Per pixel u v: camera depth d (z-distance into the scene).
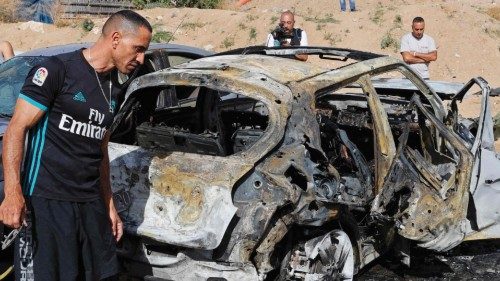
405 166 4.78
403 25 16.30
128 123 4.80
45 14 20.00
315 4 22.02
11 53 8.98
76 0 19.91
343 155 5.09
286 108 4.29
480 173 5.23
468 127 6.28
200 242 4.05
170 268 4.30
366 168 4.99
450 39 15.98
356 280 5.32
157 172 4.34
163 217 4.23
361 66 4.91
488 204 5.31
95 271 3.74
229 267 4.15
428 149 5.23
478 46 15.88
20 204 3.34
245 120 5.57
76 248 3.61
